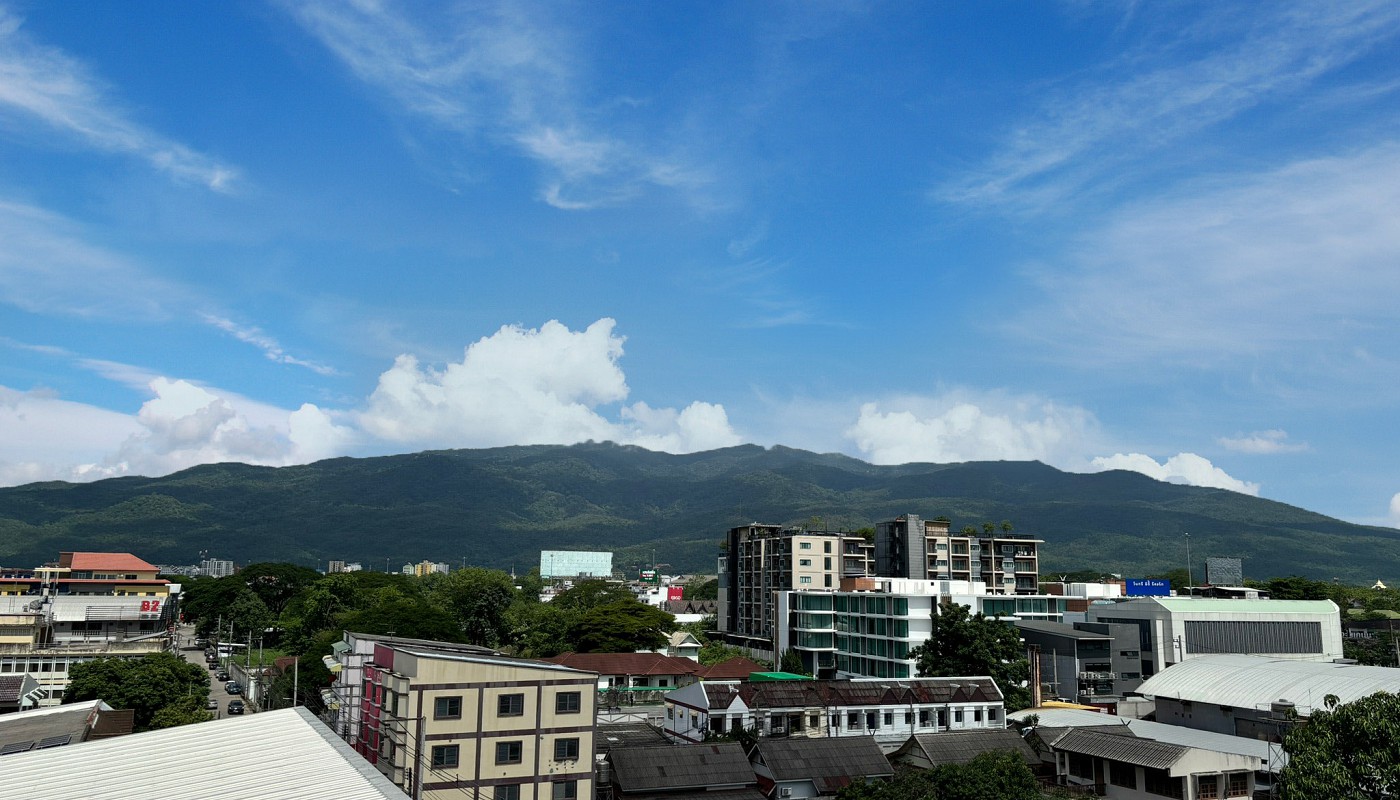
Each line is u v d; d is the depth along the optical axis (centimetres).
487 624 15950
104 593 17338
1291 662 9531
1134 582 16988
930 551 17962
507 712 5559
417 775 5009
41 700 10606
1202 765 6631
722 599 19988
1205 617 12206
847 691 9069
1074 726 8475
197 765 3269
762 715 8556
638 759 6819
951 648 10944
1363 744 4881
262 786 3072
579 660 13150
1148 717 10162
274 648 18300
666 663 13150
